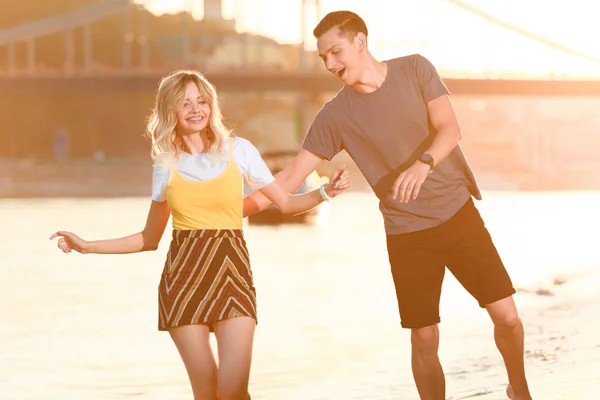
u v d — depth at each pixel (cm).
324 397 820
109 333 1288
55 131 14838
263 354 1067
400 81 686
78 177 10331
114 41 19088
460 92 12912
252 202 670
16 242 3447
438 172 691
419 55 691
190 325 618
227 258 621
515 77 13325
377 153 697
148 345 1177
